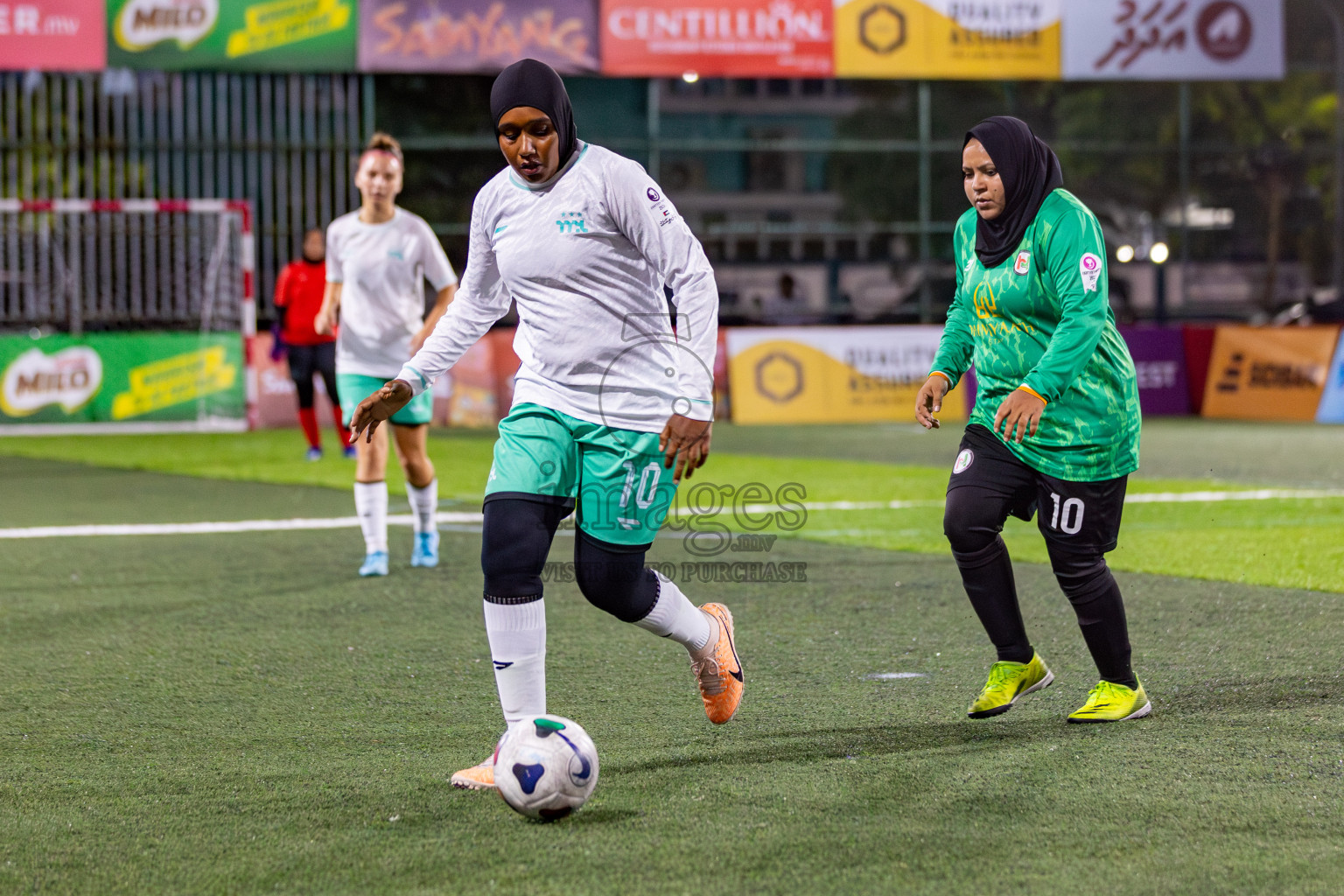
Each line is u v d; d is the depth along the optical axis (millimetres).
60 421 50844
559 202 10250
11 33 50844
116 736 11781
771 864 8586
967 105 70000
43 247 52469
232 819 9586
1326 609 16953
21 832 9352
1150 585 18703
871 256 64438
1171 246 64312
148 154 53875
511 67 10117
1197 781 10156
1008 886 8195
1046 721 11992
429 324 20594
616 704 12719
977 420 12219
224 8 52281
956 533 11977
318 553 22562
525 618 10266
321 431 50844
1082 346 11094
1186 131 62969
